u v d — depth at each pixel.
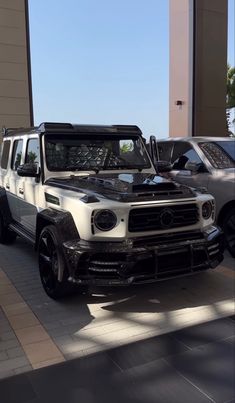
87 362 3.42
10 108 12.60
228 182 6.25
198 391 3.01
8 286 5.27
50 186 5.05
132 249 4.09
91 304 4.62
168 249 4.23
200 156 6.90
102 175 5.33
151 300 4.70
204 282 5.25
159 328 4.00
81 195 4.40
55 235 4.44
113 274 4.09
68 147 5.49
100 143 5.68
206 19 16.30
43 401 2.94
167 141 7.64
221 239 4.74
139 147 5.98
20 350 3.64
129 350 3.59
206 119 16.84
